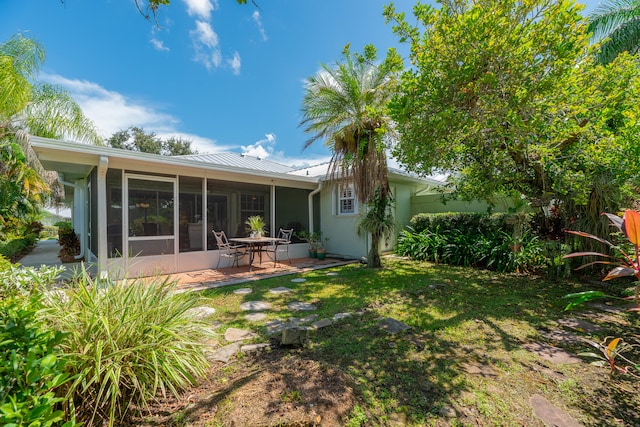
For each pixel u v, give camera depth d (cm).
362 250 900
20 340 145
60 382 144
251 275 650
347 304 434
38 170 473
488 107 375
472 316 378
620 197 498
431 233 845
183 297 278
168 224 668
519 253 642
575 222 578
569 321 359
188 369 224
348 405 196
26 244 1161
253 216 828
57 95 871
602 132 393
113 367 190
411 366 254
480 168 582
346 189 884
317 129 747
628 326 340
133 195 620
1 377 131
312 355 274
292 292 504
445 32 354
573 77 357
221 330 336
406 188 1073
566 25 327
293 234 928
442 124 376
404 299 456
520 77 359
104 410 190
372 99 671
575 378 235
